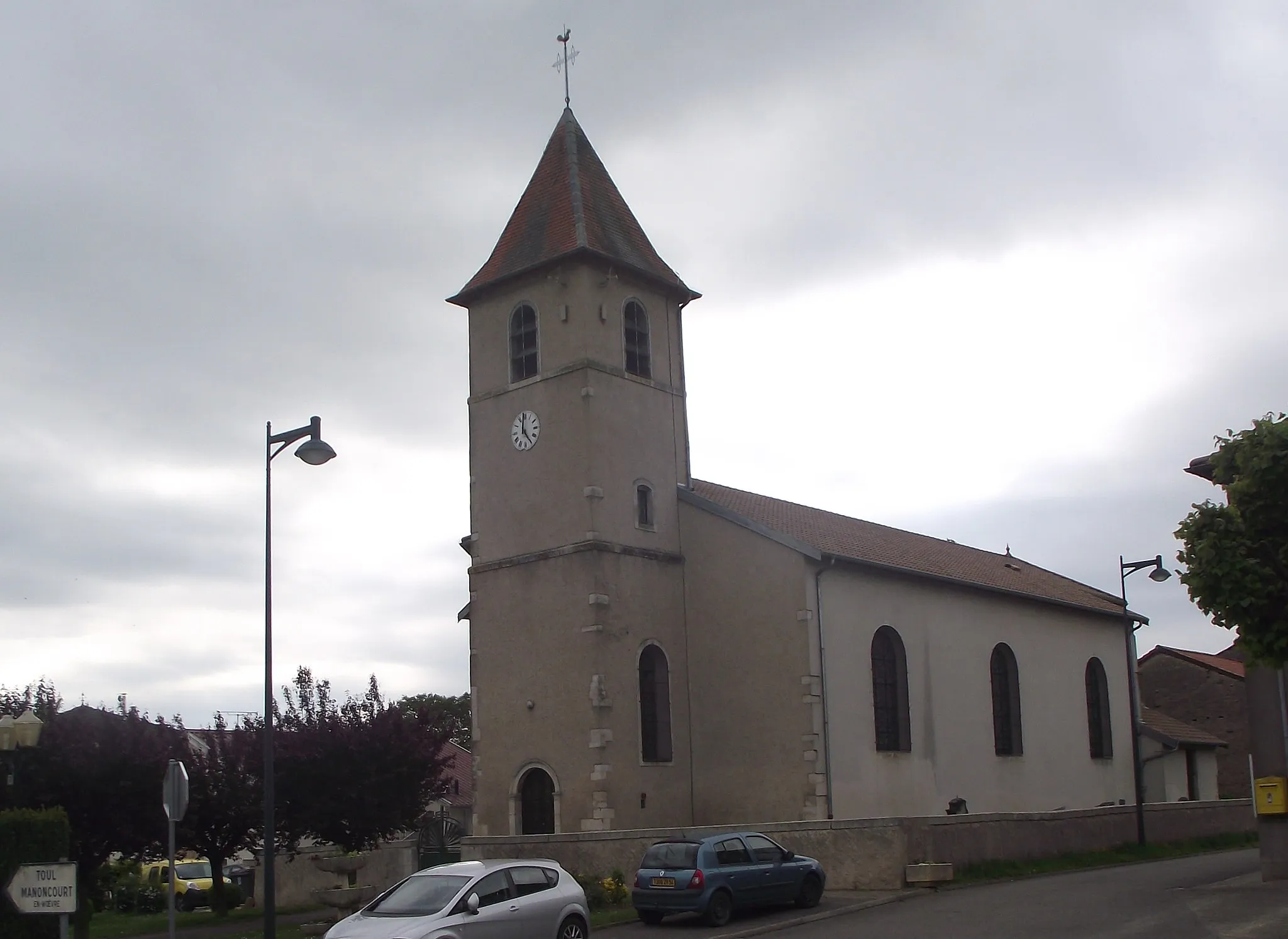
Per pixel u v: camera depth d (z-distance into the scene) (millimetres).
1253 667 20656
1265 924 17641
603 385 31250
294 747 30625
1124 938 17141
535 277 32406
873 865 24078
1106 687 42656
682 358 33969
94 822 27969
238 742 32656
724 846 21688
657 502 31922
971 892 23109
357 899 21641
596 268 31922
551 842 26688
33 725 21797
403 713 32625
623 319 32406
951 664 34594
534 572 31016
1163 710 53688
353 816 30391
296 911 33031
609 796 28641
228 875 42312
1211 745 47406
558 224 32594
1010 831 26484
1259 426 16375
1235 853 30906
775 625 30094
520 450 32031
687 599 31812
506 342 32875
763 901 21734
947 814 30688
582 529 30219
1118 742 42594
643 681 30688
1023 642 38469
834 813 29000
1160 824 31938
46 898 16281
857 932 19094
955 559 40531
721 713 30641
